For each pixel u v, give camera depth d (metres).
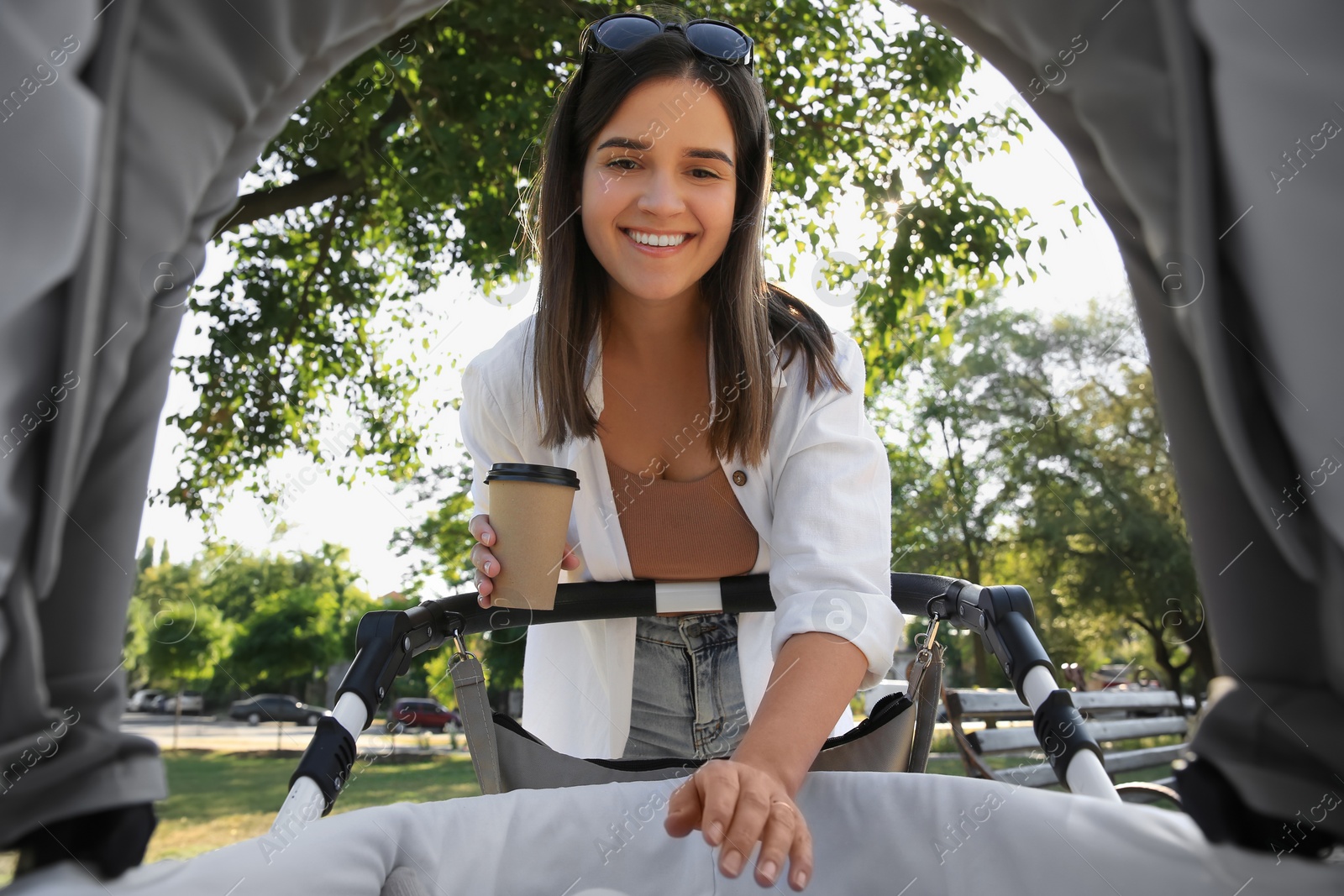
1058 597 7.67
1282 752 0.57
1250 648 0.59
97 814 0.57
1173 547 6.88
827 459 1.06
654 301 1.16
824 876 0.82
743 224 1.15
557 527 1.05
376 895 0.69
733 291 1.14
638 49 1.04
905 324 6.27
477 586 1.05
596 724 1.34
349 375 5.68
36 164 0.52
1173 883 0.61
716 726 1.28
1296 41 0.50
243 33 0.65
